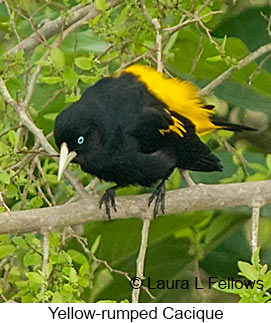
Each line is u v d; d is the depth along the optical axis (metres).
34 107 14.58
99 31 12.54
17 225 11.59
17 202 14.02
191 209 11.80
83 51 14.46
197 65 15.44
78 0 12.80
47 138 13.02
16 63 12.63
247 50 15.41
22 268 13.38
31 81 12.68
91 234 15.17
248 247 15.84
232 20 16.42
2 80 12.62
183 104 12.57
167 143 12.38
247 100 15.84
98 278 14.55
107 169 12.23
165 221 15.01
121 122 11.96
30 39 13.62
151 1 13.02
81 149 11.78
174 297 15.48
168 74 12.85
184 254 15.50
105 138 11.91
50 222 11.67
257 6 16.30
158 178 12.50
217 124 12.88
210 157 12.84
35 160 12.73
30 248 11.85
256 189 11.53
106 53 13.54
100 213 11.88
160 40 12.38
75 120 11.65
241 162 14.93
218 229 15.20
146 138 12.14
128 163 12.21
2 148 12.15
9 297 13.21
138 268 10.97
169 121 12.33
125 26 12.87
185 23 12.48
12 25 13.38
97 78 12.44
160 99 12.38
